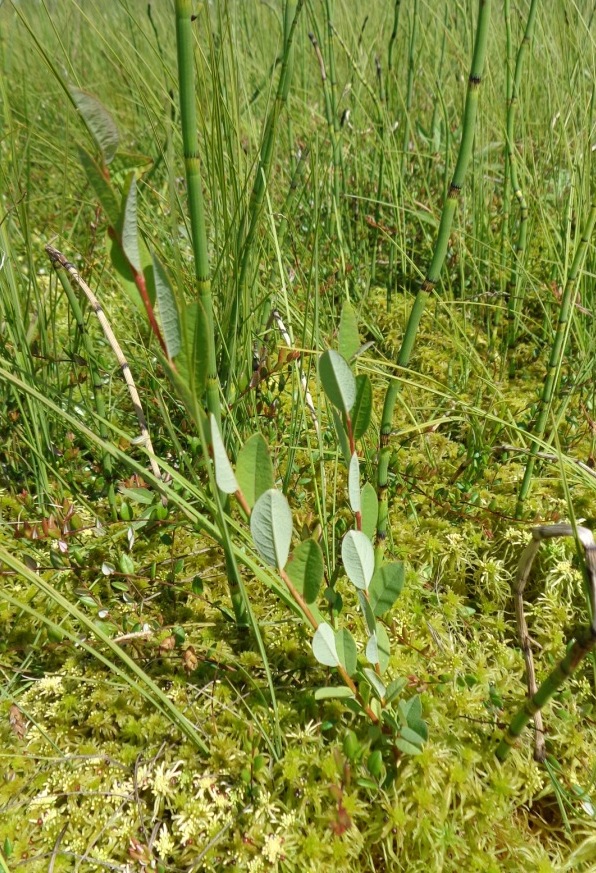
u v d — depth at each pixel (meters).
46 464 0.32
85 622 0.21
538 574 0.33
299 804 0.24
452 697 0.27
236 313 0.30
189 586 0.31
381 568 0.23
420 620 0.31
